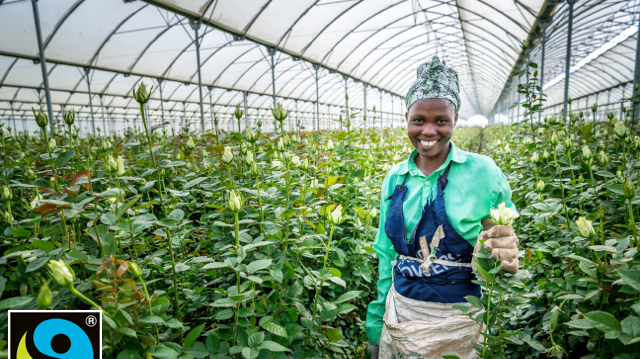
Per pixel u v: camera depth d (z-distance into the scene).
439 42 22.64
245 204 2.31
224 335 1.45
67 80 17.72
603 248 1.39
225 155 2.09
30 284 1.40
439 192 1.60
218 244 1.96
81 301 1.39
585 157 2.53
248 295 1.30
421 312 1.63
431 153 1.59
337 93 32.91
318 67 20.19
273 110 2.39
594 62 25.08
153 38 14.46
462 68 33.12
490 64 26.06
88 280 1.31
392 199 1.78
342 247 2.99
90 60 14.73
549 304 2.09
